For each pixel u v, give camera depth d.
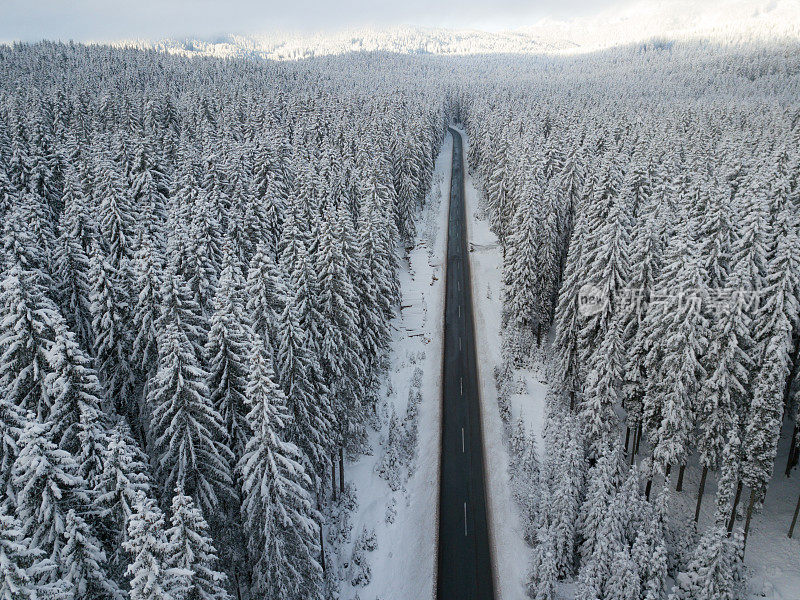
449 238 79.50
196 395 19.97
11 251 28.53
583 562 26.22
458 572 28.25
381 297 41.75
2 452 17.45
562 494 26.62
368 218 43.62
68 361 18.83
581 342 37.50
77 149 58.72
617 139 75.50
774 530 29.11
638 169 46.00
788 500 31.30
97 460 18.28
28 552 13.27
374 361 37.72
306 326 29.72
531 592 26.44
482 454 37.22
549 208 47.72
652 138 70.69
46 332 20.19
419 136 89.12
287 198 55.19
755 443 26.00
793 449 32.84
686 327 27.78
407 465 35.97
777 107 102.75
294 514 20.59
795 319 26.22
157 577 13.64
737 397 28.09
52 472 16.16
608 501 26.22
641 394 32.97
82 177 49.31
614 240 33.94
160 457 20.33
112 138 62.03
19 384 19.44
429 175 95.31
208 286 30.09
